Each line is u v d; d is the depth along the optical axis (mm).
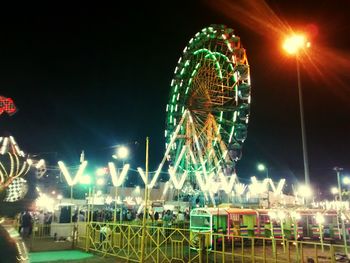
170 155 29422
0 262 3570
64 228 21000
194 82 30688
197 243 15555
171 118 31875
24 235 19781
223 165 27953
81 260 15898
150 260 15039
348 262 13859
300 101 22109
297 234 21422
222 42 30828
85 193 31375
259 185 27625
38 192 4293
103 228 18000
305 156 21562
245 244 20719
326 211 23156
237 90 28438
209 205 26812
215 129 28766
